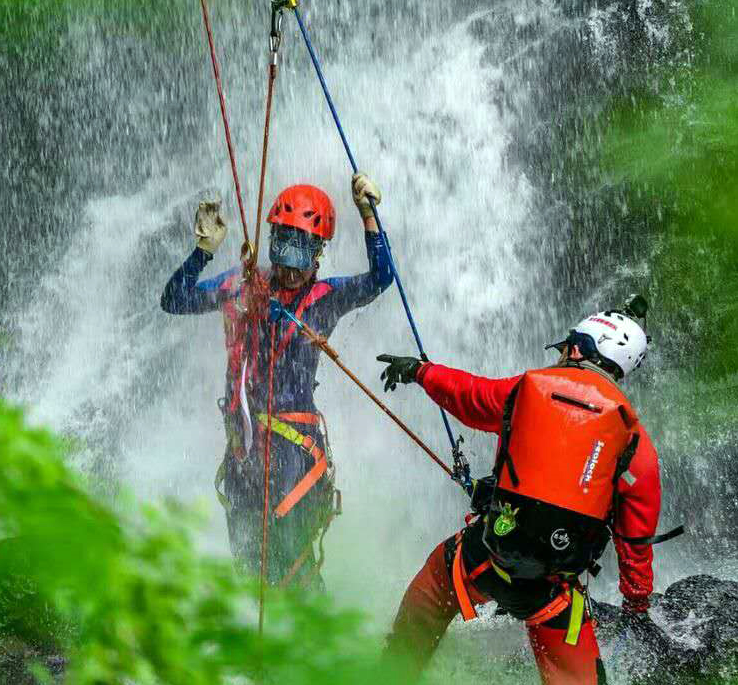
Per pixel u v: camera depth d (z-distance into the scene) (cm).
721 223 2425
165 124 2831
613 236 2484
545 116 2609
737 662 969
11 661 695
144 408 2159
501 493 755
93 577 161
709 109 2536
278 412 1055
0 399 168
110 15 2812
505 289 2473
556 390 757
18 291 2616
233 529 1070
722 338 2283
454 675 982
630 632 931
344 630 197
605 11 2619
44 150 2809
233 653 183
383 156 2631
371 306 2278
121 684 179
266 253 2616
